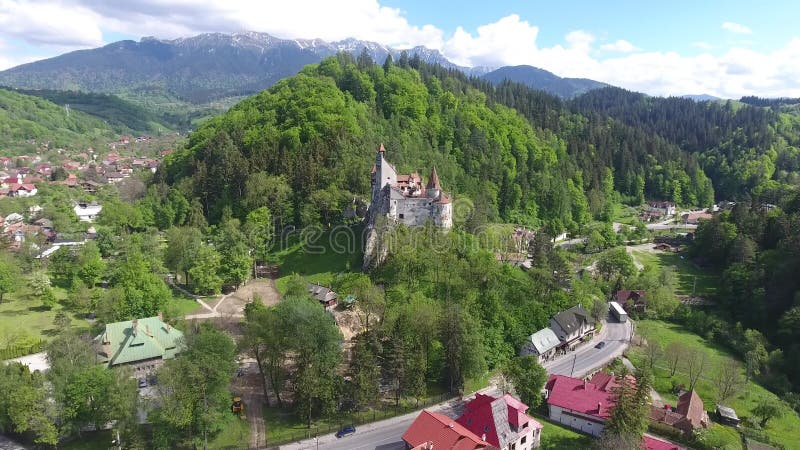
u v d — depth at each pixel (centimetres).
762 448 9100
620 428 8156
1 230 17762
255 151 19162
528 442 8538
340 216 16550
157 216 19525
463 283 12638
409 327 9888
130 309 11331
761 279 16125
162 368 8381
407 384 9344
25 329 11069
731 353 13812
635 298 16362
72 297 12094
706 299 17125
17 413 7631
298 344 8650
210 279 13912
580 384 9669
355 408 9275
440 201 14912
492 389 10300
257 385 9969
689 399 9875
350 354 10775
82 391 7856
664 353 12450
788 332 13600
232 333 11638
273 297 13912
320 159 18125
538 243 16662
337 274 14500
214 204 19262
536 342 11744
